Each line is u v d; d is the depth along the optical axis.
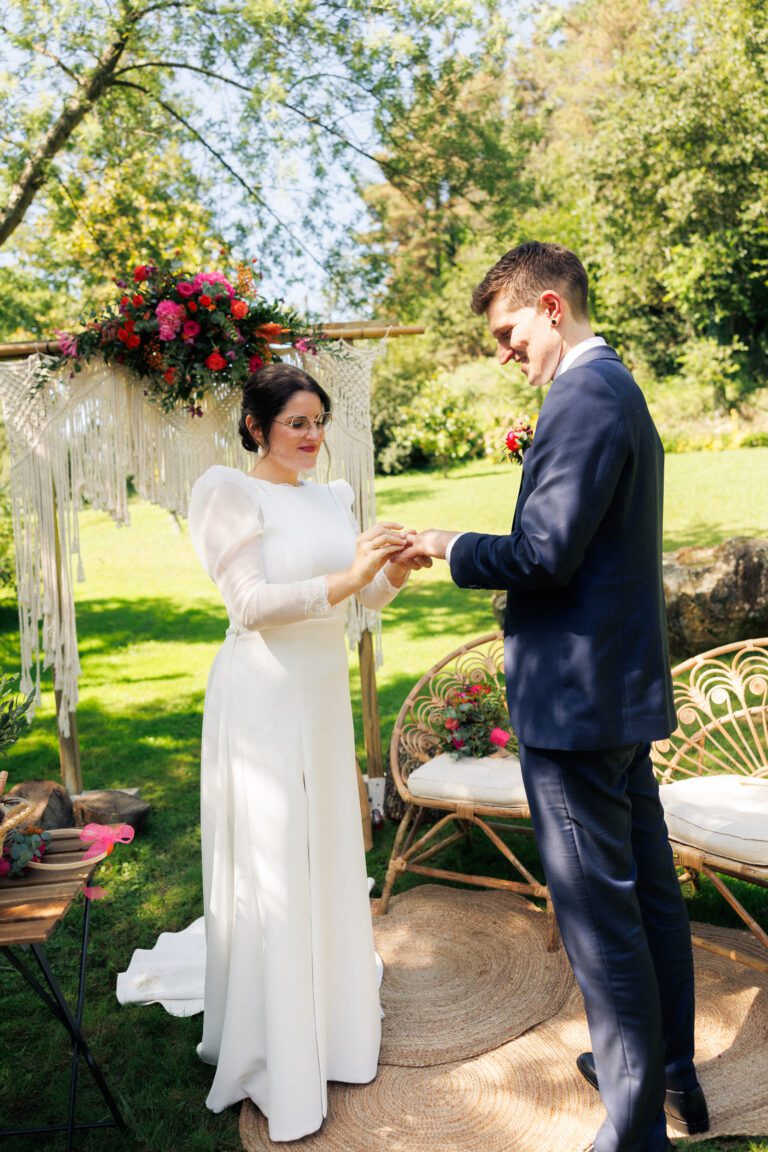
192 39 7.12
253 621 2.07
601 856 1.87
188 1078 2.33
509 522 11.48
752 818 2.45
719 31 13.88
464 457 17.41
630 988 1.87
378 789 3.97
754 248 14.91
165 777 4.56
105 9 6.80
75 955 2.94
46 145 6.96
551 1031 2.47
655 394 16.66
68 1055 2.42
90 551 12.28
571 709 1.83
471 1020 2.54
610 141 14.78
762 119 13.55
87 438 3.56
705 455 13.83
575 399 1.77
